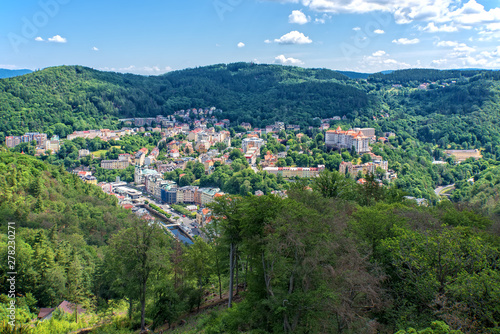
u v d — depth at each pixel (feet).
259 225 221.05
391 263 216.54
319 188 416.67
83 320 333.01
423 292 183.83
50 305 356.59
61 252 401.90
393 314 189.98
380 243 227.20
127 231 281.33
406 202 440.86
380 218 242.17
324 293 179.42
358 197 445.78
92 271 415.23
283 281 211.82
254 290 222.89
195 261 328.49
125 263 277.44
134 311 321.11
